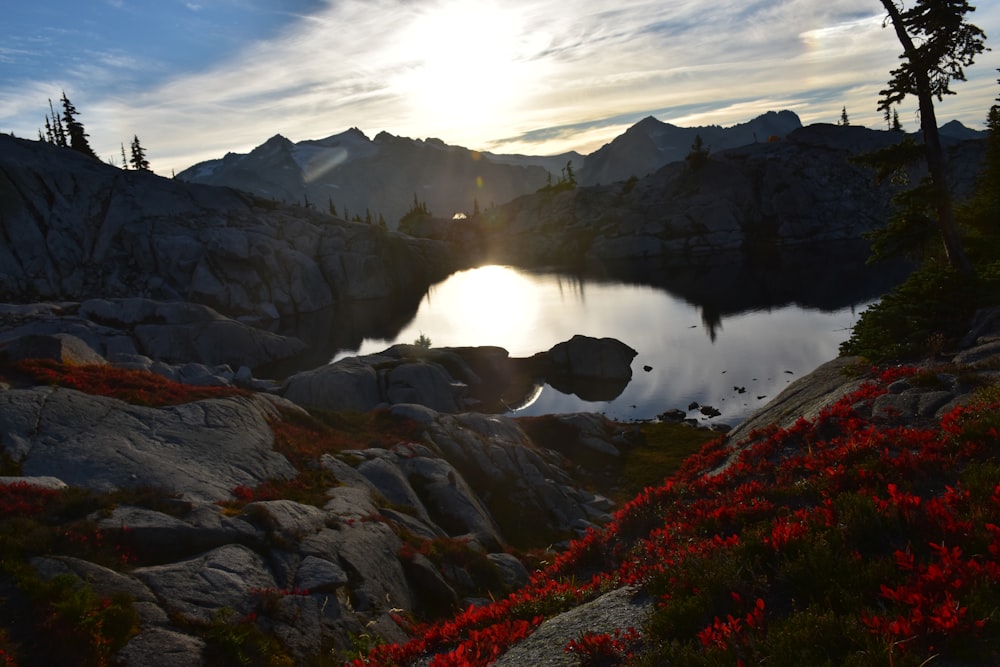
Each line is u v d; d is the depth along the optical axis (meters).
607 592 10.64
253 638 12.98
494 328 110.75
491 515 29.47
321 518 19.55
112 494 17.67
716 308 107.81
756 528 9.80
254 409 29.09
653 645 7.56
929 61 26.75
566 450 43.69
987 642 5.72
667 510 13.97
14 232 119.62
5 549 13.39
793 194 188.75
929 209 29.67
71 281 121.62
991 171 50.00
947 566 6.68
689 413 58.03
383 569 18.36
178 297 125.81
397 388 58.66
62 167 134.00
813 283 120.38
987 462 9.55
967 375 16.06
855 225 182.12
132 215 133.50
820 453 12.96
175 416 25.39
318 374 58.53
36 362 27.19
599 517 31.48
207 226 138.50
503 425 40.22
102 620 11.64
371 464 27.78
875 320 26.50
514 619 10.96
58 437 21.14
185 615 13.06
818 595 7.28
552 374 75.81
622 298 127.75
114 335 82.62
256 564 15.84
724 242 184.75
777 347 78.38
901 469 10.32
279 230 149.62
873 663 5.68
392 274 168.88
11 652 10.63
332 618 14.95
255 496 20.67
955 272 27.39
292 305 137.12
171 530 15.95
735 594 7.48
